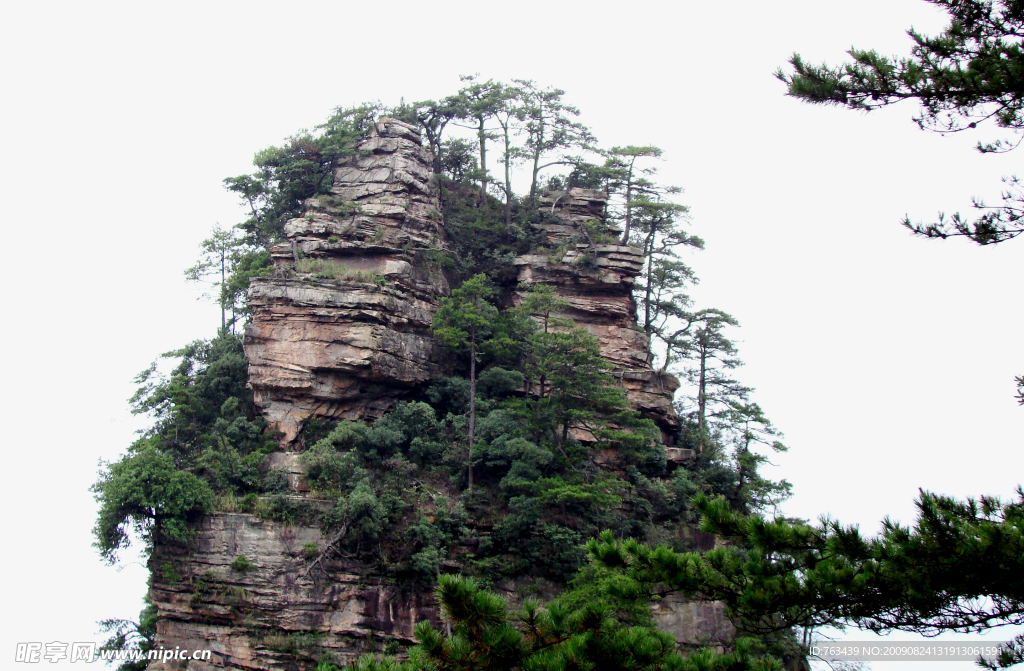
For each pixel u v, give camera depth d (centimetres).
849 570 2022
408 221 6975
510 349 6512
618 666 2092
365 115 7512
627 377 6831
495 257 7294
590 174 7881
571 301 7125
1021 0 2355
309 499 5531
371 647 5275
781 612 2162
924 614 2022
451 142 7900
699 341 7288
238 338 6819
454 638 2173
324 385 6222
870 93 2419
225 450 5844
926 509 1961
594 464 6084
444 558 5491
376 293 6356
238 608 5334
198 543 5441
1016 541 1881
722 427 6962
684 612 5434
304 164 7081
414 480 5856
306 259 6669
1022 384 2331
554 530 5559
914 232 2484
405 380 6394
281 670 5191
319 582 5331
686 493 6219
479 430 6050
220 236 7325
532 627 2167
